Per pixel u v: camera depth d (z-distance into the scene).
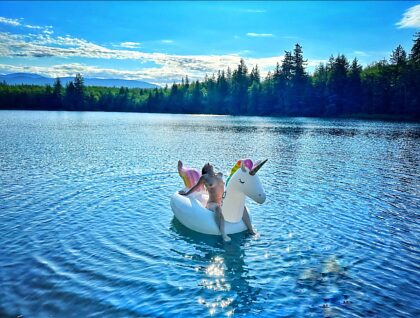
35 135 30.72
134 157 19.09
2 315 5.10
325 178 14.45
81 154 19.78
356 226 8.81
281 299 5.61
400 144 27.55
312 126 50.69
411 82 74.88
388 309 5.36
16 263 6.64
